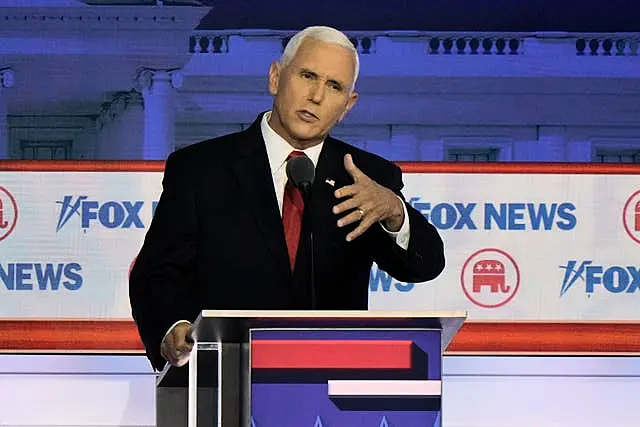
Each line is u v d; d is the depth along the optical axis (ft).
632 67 56.80
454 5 56.59
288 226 36.32
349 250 36.09
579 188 55.77
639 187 55.93
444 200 55.42
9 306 54.60
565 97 56.59
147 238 36.52
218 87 56.24
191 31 56.13
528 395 55.47
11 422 54.08
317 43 35.78
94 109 55.88
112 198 55.01
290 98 35.70
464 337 55.31
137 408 54.75
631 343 55.62
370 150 56.29
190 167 36.86
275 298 35.22
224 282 35.35
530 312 55.57
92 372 54.75
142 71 55.98
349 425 27.86
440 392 28.04
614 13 56.70
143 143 55.93
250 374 27.84
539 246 55.67
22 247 54.75
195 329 28.43
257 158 36.86
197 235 35.99
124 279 54.90
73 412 54.44
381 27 56.39
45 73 55.77
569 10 56.75
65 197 54.90
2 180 54.75
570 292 55.67
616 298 55.72
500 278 55.52
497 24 56.65
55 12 55.83
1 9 55.57
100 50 55.93
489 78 56.54
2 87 55.57
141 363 55.06
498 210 55.62
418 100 56.44
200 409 34.06
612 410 55.52
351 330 28.12
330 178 36.78
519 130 56.59
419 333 28.22
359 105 56.18
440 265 35.73
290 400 27.86
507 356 55.42
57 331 54.70
